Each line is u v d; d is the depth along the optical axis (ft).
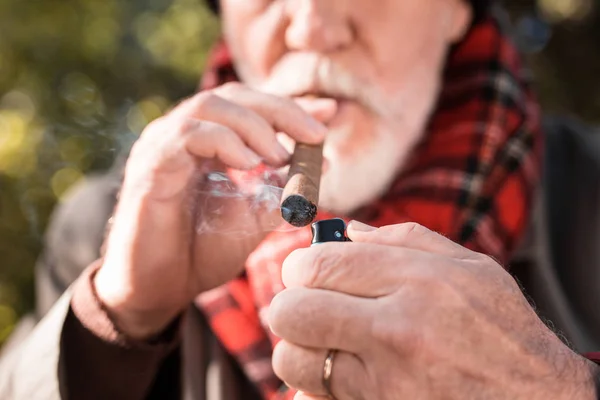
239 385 2.04
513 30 4.01
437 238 1.18
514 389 1.13
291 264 1.15
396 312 1.09
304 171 1.45
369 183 2.09
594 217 2.28
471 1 2.38
